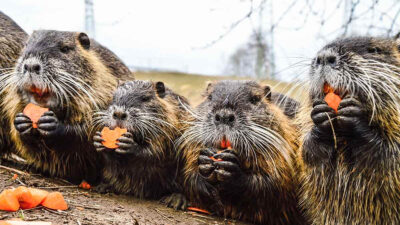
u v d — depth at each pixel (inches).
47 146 45.1
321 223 40.7
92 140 46.1
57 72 44.7
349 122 37.5
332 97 38.5
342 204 39.5
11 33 49.1
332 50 38.9
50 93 45.1
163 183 46.1
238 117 42.3
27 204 37.0
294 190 43.2
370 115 38.4
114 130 43.8
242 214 43.7
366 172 38.4
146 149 45.0
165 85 50.1
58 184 45.3
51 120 44.1
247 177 42.3
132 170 45.3
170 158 46.0
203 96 47.6
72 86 45.4
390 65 38.4
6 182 42.4
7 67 48.3
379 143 38.1
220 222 42.8
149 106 45.3
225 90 44.0
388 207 38.4
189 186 44.4
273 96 47.6
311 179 40.6
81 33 47.6
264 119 42.9
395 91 38.9
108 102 47.5
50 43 45.4
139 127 44.6
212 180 41.8
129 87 46.1
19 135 45.7
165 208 44.1
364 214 38.9
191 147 44.0
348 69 38.3
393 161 38.1
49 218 36.4
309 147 39.8
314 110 38.4
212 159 41.6
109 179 46.1
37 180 44.7
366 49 39.2
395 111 38.5
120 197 45.1
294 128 44.9
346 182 39.1
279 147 42.5
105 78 48.0
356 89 38.5
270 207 43.1
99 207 40.5
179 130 46.6
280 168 42.5
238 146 42.2
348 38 40.2
